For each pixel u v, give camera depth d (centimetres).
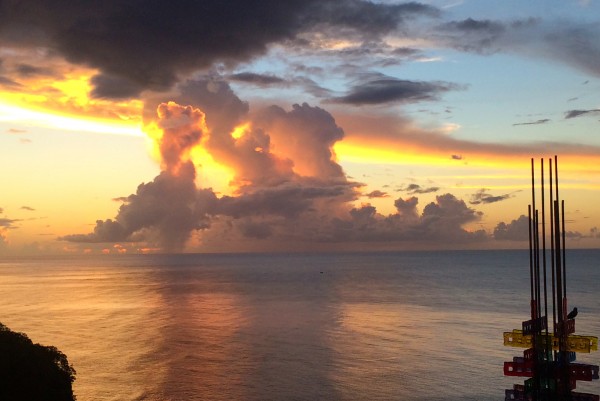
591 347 2859
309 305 17712
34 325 14075
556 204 3025
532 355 2978
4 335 6375
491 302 18112
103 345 11319
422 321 14138
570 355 2930
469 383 8312
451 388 8075
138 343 11500
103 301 19550
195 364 9606
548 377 2942
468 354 10181
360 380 8538
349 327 13288
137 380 8650
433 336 12000
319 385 8288
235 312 16212
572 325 3053
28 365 5925
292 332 12681
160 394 7938
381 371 9038
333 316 15162
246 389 8138
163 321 14538
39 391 5788
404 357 9975
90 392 8025
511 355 10050
